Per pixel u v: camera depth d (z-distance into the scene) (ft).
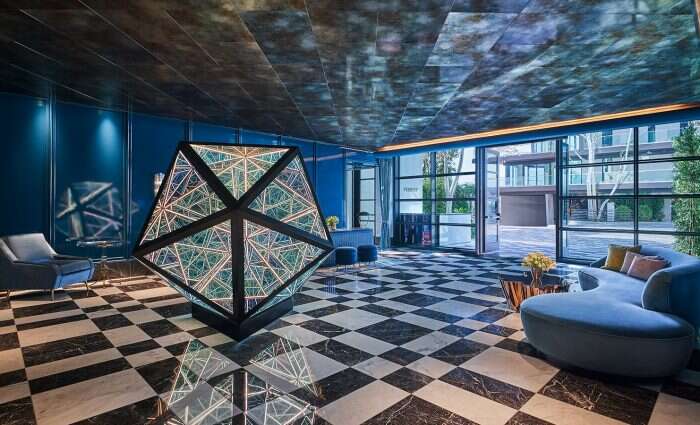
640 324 9.18
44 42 13.39
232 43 13.26
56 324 13.74
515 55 14.24
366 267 26.30
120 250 23.15
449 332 12.71
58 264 17.53
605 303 10.96
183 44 13.39
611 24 11.72
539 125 26.37
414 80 17.08
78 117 21.56
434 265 27.14
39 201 20.48
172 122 25.02
